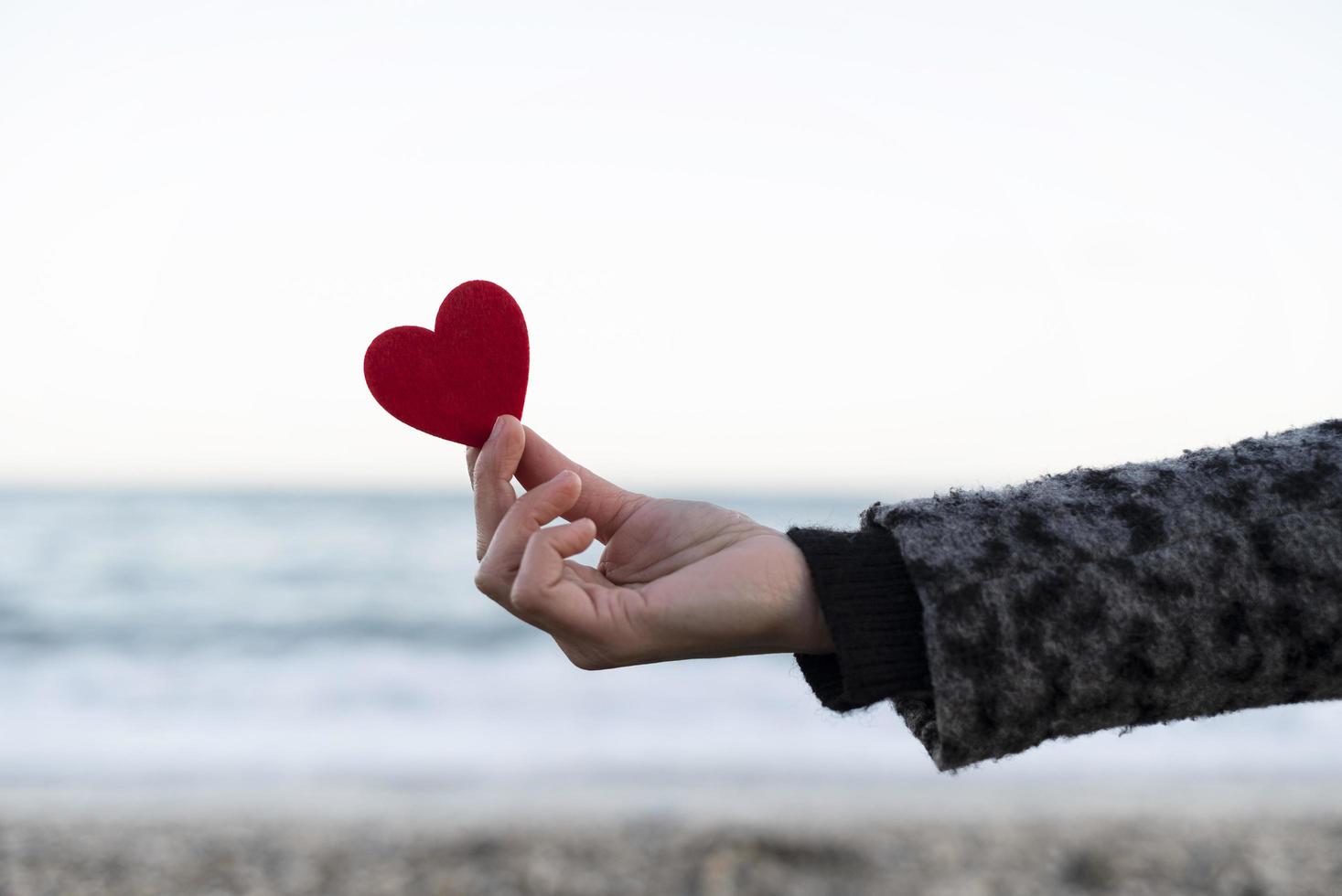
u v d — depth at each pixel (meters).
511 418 1.10
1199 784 7.18
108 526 24.70
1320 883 4.88
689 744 8.38
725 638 0.94
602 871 4.96
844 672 0.88
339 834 5.55
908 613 0.90
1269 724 9.03
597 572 1.06
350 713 9.64
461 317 1.19
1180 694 0.84
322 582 18.52
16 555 20.59
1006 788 6.98
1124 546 0.86
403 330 1.18
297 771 7.30
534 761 7.76
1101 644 0.83
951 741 0.84
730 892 4.69
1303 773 7.57
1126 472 0.94
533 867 5.03
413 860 5.11
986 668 0.83
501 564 0.99
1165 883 4.88
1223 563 0.84
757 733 8.77
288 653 12.98
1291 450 0.91
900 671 0.89
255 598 16.92
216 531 24.50
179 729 8.84
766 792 6.80
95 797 6.36
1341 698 0.85
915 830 5.74
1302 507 0.85
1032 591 0.84
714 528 1.04
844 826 5.83
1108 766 7.66
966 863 5.14
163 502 30.66
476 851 5.27
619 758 7.88
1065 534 0.87
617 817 5.98
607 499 1.11
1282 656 0.82
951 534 0.89
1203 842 5.55
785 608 0.93
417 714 9.61
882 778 7.24
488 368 1.19
